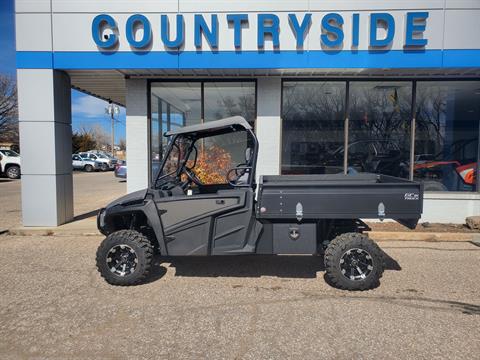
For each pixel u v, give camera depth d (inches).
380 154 331.3
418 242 268.4
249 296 172.9
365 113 330.3
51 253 241.8
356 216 175.9
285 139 333.1
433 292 177.2
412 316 151.5
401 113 329.1
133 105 330.0
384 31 287.9
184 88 338.0
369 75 320.5
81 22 293.6
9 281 190.5
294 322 146.3
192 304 163.5
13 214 384.8
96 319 148.7
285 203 178.1
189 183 218.5
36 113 299.7
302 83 329.4
